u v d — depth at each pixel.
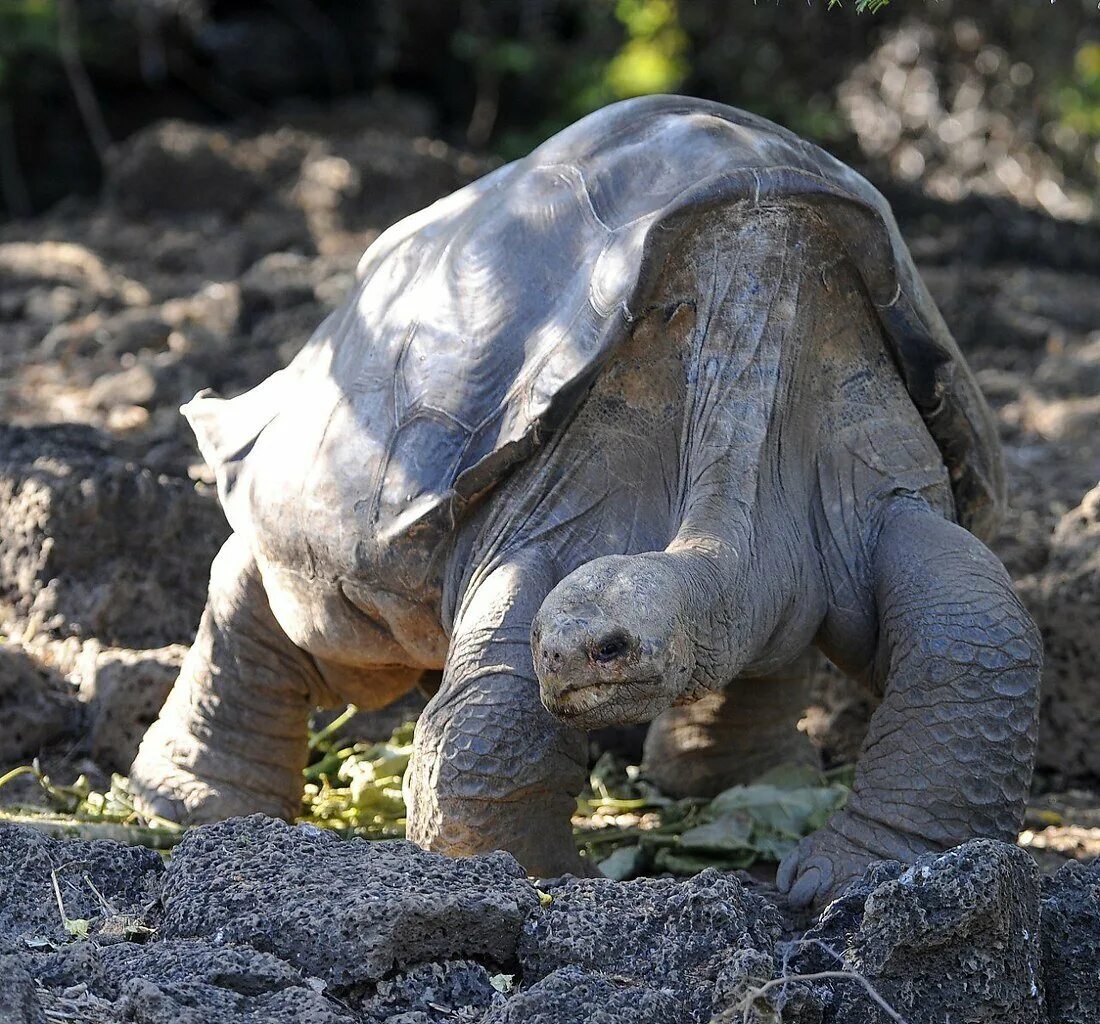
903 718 8.15
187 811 10.34
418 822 8.23
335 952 6.51
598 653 7.01
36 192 29.39
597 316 8.09
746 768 10.86
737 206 8.04
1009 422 18.36
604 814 11.03
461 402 8.48
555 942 6.71
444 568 8.64
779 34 31.17
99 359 19.02
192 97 30.44
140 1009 6.08
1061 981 6.97
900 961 6.56
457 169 25.09
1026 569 13.02
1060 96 31.22
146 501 13.02
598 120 8.96
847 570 8.52
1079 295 23.86
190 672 10.66
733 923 6.70
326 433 9.16
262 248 23.19
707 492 8.05
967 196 29.47
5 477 13.16
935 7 31.08
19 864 7.39
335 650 9.55
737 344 8.15
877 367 8.64
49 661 12.43
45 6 28.12
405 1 30.86
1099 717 11.99
